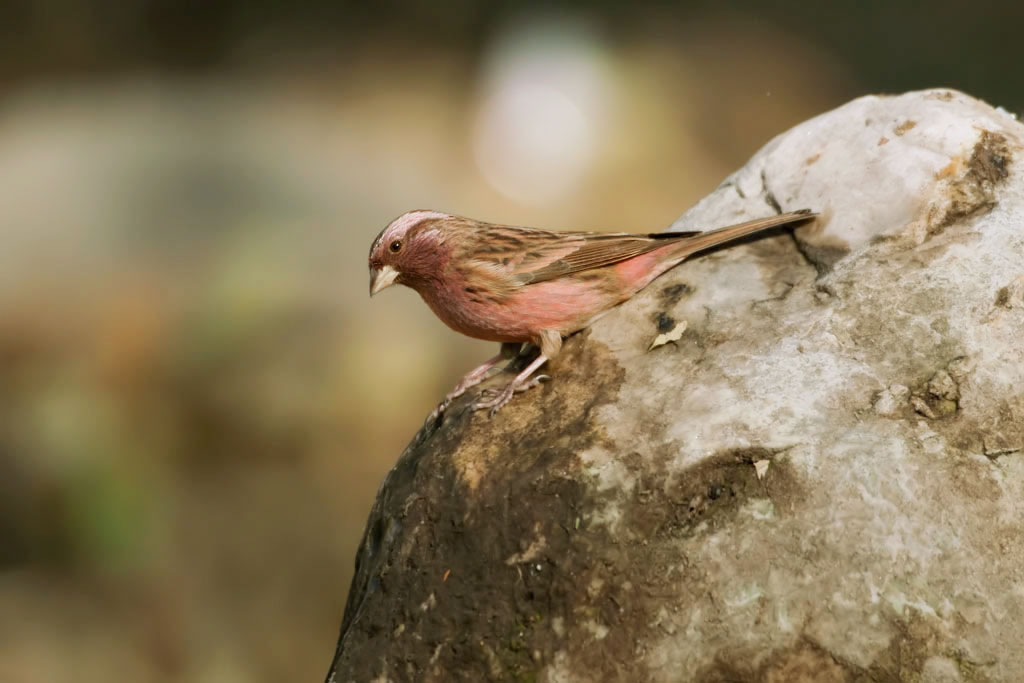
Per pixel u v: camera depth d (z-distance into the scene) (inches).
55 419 536.7
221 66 948.6
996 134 255.8
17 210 633.0
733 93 914.7
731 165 863.1
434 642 223.8
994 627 200.7
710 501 214.5
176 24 967.0
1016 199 245.1
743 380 231.3
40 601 499.5
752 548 208.8
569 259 267.4
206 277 586.2
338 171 708.0
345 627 252.5
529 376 263.3
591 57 919.7
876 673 200.8
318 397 543.2
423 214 289.9
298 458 538.3
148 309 571.8
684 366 242.2
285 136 763.4
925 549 203.9
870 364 226.2
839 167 269.7
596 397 244.5
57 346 565.3
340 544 514.3
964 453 212.4
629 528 216.1
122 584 505.0
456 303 279.6
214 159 684.7
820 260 253.8
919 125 262.8
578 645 213.2
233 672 483.5
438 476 237.8
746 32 971.9
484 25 967.6
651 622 210.1
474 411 253.6
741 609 206.4
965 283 231.1
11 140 744.3
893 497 207.9
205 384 547.5
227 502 526.0
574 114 872.9
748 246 267.1
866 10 999.0
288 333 556.7
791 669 203.2
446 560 228.4
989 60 941.8
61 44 938.7
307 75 923.4
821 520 207.9
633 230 802.2
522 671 215.9
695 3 996.6
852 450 213.2
